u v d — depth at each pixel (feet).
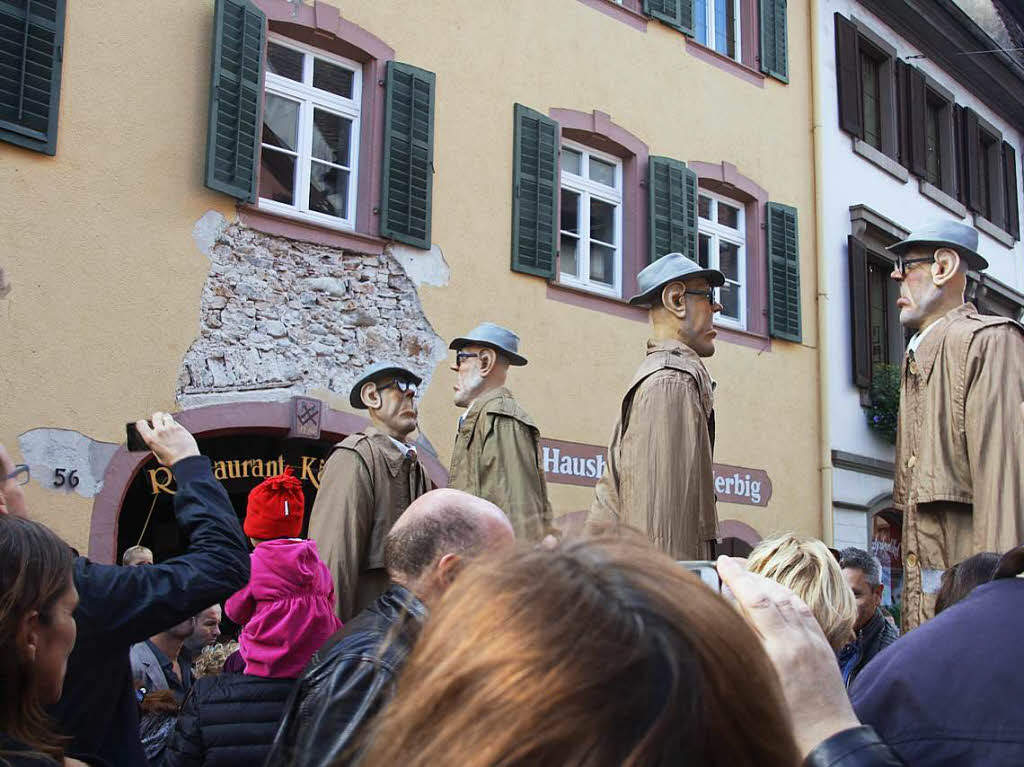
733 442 42.11
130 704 8.58
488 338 17.34
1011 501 11.85
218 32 28.25
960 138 59.00
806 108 48.03
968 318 12.85
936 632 5.67
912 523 12.99
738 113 44.42
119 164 26.55
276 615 10.77
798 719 4.29
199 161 28.04
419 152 32.60
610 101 39.06
